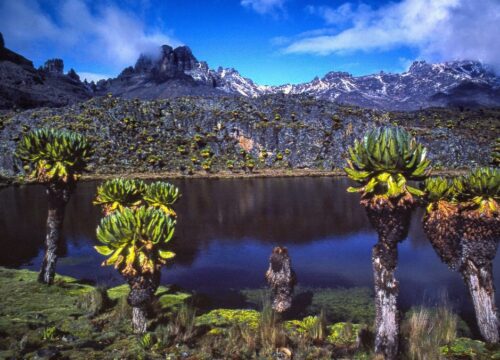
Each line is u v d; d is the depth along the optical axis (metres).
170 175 82.44
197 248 22.78
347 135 113.44
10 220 31.70
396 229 5.55
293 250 22.41
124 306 8.24
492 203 7.48
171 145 108.81
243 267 18.58
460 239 8.02
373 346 6.54
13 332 6.50
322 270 18.14
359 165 5.58
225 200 44.81
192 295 13.12
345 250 22.28
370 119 123.88
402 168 5.34
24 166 77.75
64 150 10.52
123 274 6.86
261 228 28.84
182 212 36.34
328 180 72.38
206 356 5.80
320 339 7.29
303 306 12.77
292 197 47.00
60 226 11.51
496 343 7.17
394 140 5.27
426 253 20.39
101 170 84.50
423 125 131.25
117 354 5.62
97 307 8.65
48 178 10.48
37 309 8.69
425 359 5.76
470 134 113.94
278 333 6.72
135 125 113.19
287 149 108.81
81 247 22.23
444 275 16.69
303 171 92.25
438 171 82.00
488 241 7.62
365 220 31.34
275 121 122.19
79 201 41.88
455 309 12.46
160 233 6.75
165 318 8.05
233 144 113.62
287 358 5.94
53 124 106.12
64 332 6.79
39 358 5.27
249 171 92.88
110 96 136.75
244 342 6.58
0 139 96.06
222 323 8.45
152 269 6.62
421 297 13.91
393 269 5.77
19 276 12.90
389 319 5.79
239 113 124.06
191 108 131.50
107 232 6.69
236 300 13.52
